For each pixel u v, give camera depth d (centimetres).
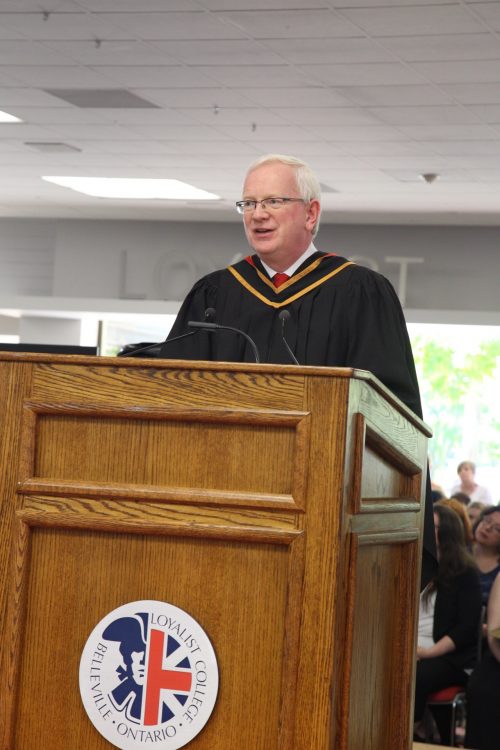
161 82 1151
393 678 286
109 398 231
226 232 1886
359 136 1317
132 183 1641
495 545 830
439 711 723
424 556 346
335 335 371
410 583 290
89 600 229
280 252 375
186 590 225
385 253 1808
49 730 228
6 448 234
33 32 1018
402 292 1777
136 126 1330
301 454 220
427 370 2514
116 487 228
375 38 982
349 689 223
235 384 226
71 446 233
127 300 1862
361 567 242
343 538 220
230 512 223
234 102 1208
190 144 1401
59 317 1980
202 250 1895
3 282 2000
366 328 369
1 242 2005
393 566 282
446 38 971
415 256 1797
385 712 279
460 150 1351
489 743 668
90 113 1287
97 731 226
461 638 727
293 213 371
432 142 1324
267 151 1414
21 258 1995
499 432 2466
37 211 1895
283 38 995
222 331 383
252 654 221
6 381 236
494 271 1766
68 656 229
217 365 226
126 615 226
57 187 1697
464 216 1708
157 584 226
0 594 230
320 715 215
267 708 219
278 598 221
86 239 1944
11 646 229
